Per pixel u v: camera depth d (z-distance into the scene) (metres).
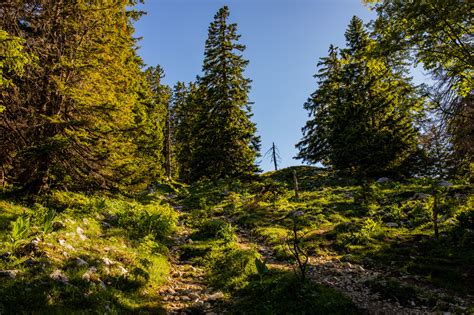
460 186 16.92
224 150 29.88
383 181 24.62
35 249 7.13
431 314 6.45
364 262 10.20
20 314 5.01
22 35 10.74
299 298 6.73
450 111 10.52
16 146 11.09
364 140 25.22
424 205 15.34
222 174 30.31
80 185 12.95
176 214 17.81
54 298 5.70
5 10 10.35
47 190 12.20
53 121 10.75
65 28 12.05
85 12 12.30
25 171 11.56
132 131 13.45
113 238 10.07
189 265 10.43
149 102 30.61
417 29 9.55
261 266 7.70
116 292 6.68
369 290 7.80
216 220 16.28
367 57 11.53
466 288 7.69
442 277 8.41
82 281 6.50
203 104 32.97
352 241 12.14
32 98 11.49
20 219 7.21
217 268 9.95
